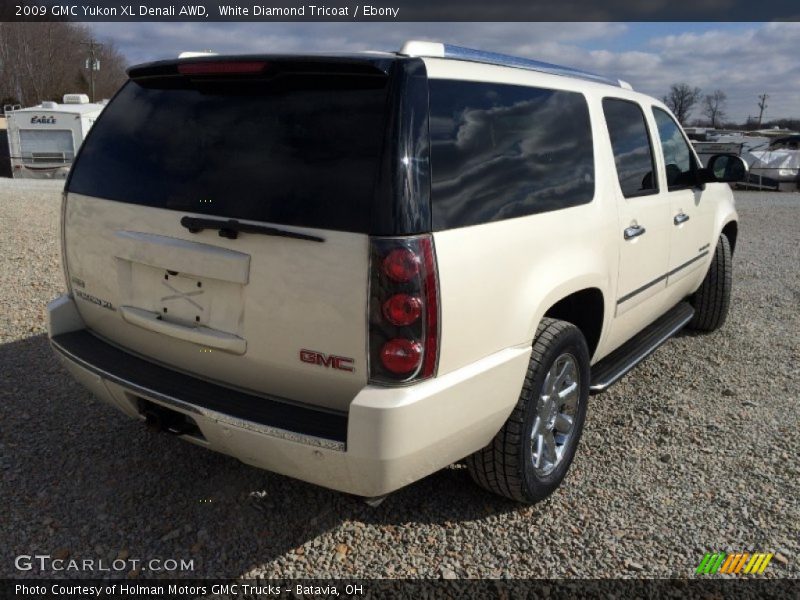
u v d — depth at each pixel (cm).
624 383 461
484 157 265
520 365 279
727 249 543
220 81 264
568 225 308
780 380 472
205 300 264
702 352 525
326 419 244
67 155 2106
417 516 309
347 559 280
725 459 363
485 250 256
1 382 421
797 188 2245
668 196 422
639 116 403
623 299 371
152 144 282
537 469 309
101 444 356
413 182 230
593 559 284
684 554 288
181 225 260
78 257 309
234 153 256
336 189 233
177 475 332
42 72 6328
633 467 354
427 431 240
